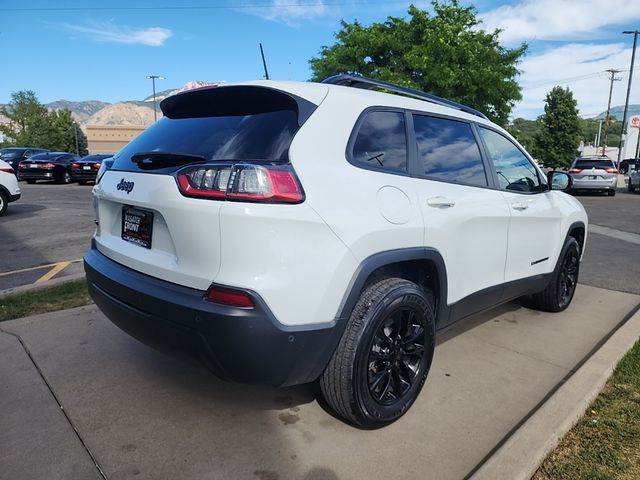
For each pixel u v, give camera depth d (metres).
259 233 2.08
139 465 2.32
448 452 2.45
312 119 2.40
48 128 73.94
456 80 17.78
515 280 3.81
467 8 19.84
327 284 2.25
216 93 2.67
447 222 2.90
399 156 2.80
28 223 10.13
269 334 2.12
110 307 2.64
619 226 11.02
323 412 2.79
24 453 2.39
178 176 2.26
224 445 2.47
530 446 2.39
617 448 2.50
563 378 3.27
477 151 3.46
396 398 2.68
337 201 2.31
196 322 2.16
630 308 4.80
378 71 19.22
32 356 3.43
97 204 3.05
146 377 3.15
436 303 2.99
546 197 4.20
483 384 3.17
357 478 2.25
